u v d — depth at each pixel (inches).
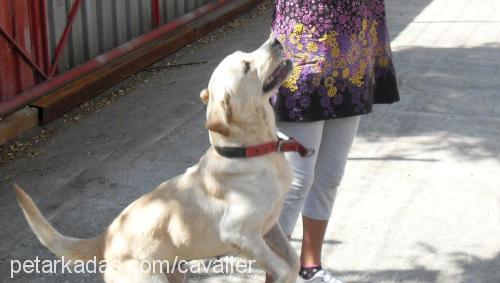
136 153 250.5
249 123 128.3
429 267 177.2
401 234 191.8
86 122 281.0
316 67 142.8
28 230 199.9
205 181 131.0
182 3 384.2
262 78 128.0
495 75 318.7
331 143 153.4
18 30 275.3
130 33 345.1
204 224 130.9
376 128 263.0
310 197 159.0
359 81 147.2
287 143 132.2
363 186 218.2
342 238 189.8
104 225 202.2
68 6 302.5
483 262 179.0
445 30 386.9
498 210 203.8
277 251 142.2
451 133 258.4
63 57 304.8
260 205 128.8
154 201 134.3
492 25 394.9
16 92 276.7
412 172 228.2
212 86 128.4
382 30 155.6
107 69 318.7
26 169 241.6
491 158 238.2
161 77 330.0
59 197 219.6
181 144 257.4
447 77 316.5
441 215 201.2
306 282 164.1
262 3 450.3
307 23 141.6
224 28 404.5
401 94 295.9
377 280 172.4
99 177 232.4
